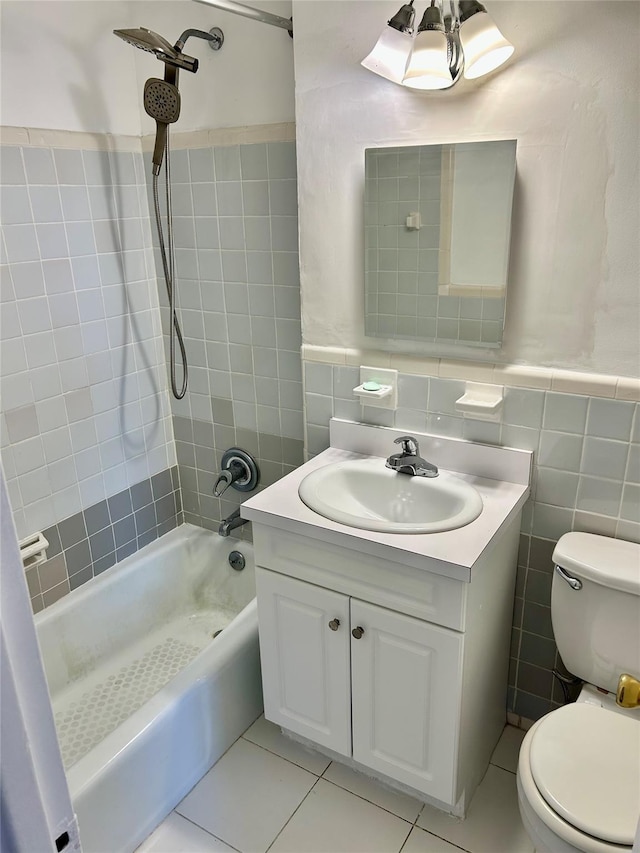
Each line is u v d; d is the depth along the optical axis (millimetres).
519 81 1476
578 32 1388
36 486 2104
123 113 2131
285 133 1923
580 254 1528
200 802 1820
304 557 1663
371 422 1977
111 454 2342
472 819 1747
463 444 1812
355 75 1662
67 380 2133
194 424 2521
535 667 1931
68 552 2248
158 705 1746
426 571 1464
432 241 1688
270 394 2285
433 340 1780
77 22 1943
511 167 1533
